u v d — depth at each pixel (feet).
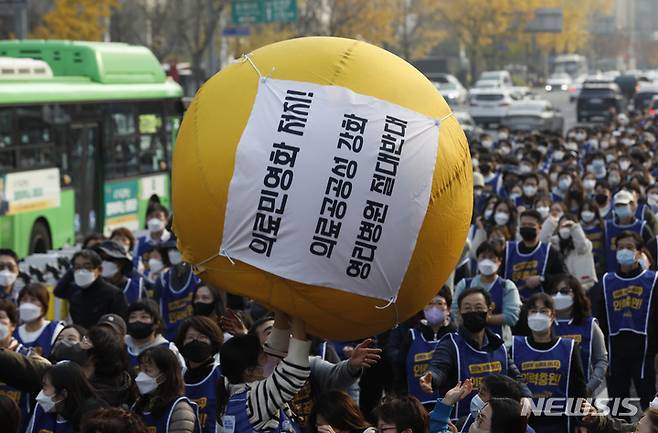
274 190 20.04
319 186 20.01
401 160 20.29
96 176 77.10
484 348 30.45
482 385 25.70
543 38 411.95
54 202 70.90
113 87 78.07
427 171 20.45
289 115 20.33
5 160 65.36
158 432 25.45
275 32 220.02
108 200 78.02
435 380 29.99
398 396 23.17
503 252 44.14
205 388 27.86
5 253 40.04
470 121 161.99
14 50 77.25
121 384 27.81
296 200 19.99
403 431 22.24
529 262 43.68
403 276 20.47
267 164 20.11
